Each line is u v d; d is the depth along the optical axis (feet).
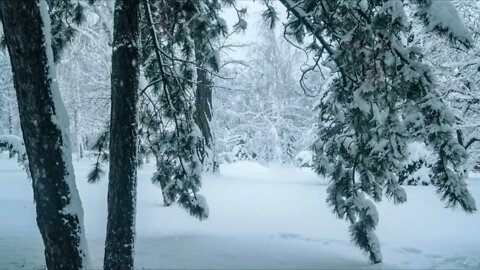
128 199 18.79
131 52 19.01
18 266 23.09
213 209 45.88
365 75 20.01
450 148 18.58
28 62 16.40
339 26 20.94
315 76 63.52
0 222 37.32
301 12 23.45
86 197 53.26
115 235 18.66
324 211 45.09
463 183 19.26
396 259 26.37
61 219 16.98
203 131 73.92
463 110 57.88
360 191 24.98
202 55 28.76
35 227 36.11
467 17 55.06
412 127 19.22
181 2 25.73
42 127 16.67
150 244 30.17
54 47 28.19
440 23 17.47
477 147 62.54
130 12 19.04
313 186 69.36
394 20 17.66
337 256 27.43
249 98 130.93
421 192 54.08
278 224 38.70
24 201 50.06
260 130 133.69
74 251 17.17
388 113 19.69
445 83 55.01
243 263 25.25
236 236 33.42
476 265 25.17
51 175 16.84
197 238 32.50
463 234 34.06
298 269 24.08
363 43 18.88
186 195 27.45
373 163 20.57
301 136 131.85
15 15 16.10
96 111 98.12
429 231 35.24
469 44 17.43
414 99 18.79
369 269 23.99
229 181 71.67
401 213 42.39
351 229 24.38
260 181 77.15
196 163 27.58
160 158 28.14
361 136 21.21
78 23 29.91
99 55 71.92
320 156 25.23
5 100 122.83
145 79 31.81
